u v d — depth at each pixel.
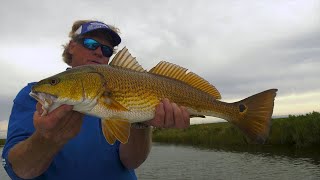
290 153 4.27
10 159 0.54
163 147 6.41
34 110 0.61
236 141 5.88
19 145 0.53
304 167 3.26
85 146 0.64
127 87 0.57
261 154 4.37
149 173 3.42
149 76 0.60
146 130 0.65
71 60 0.80
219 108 0.66
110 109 0.55
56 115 0.48
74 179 0.62
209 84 0.66
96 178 0.64
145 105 0.58
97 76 0.55
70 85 0.52
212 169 3.49
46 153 0.52
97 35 0.75
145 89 0.58
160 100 0.59
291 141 4.94
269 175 3.00
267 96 0.64
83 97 0.53
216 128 7.20
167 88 0.61
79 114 0.53
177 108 0.57
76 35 0.75
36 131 0.50
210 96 0.65
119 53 0.60
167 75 0.63
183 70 0.64
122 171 0.69
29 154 0.51
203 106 0.64
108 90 0.55
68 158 0.62
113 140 0.54
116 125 0.55
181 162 4.10
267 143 5.24
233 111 0.66
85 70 0.55
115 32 0.75
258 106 0.64
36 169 0.54
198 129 7.54
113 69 0.57
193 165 3.82
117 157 0.68
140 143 0.66
